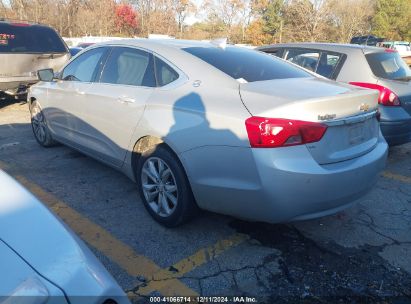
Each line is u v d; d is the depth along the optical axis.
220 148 2.74
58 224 1.65
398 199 4.14
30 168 4.72
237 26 49.75
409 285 2.73
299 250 3.10
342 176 2.71
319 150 2.66
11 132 6.42
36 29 8.33
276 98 2.71
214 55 3.45
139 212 3.65
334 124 2.72
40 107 5.29
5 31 7.77
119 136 3.70
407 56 23.28
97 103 3.96
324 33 41.78
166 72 3.40
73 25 42.75
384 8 46.78
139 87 3.55
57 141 5.25
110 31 46.31
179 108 3.05
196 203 3.14
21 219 1.61
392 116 5.02
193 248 3.09
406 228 3.51
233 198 2.76
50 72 4.96
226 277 2.75
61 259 1.47
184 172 3.08
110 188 4.18
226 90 2.96
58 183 4.29
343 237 3.32
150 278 2.72
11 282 1.32
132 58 3.79
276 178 2.54
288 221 2.71
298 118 2.59
